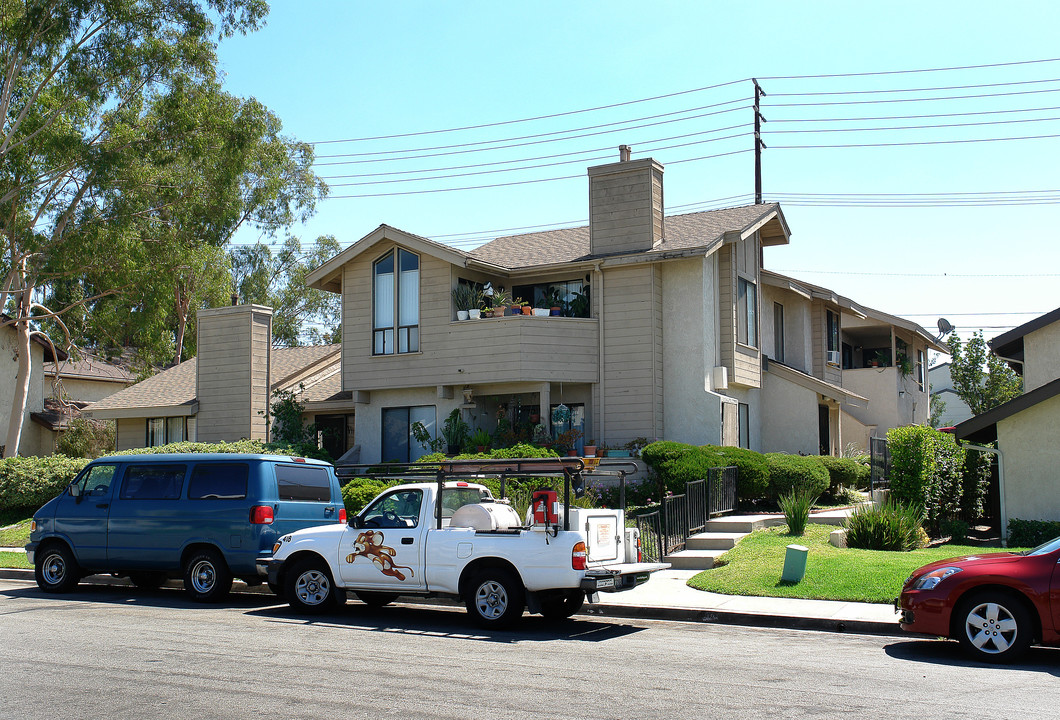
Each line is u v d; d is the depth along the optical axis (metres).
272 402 30.00
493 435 24.89
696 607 12.67
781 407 27.09
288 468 14.62
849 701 7.54
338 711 7.22
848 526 17.08
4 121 29.61
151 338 35.19
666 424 24.23
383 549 12.24
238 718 7.03
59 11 27.95
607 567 11.58
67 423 38.50
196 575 14.15
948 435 18.86
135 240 30.58
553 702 7.50
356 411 27.17
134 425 32.12
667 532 16.98
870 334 35.84
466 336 24.89
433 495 12.30
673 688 8.02
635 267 24.56
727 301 24.78
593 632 11.33
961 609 9.50
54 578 15.34
